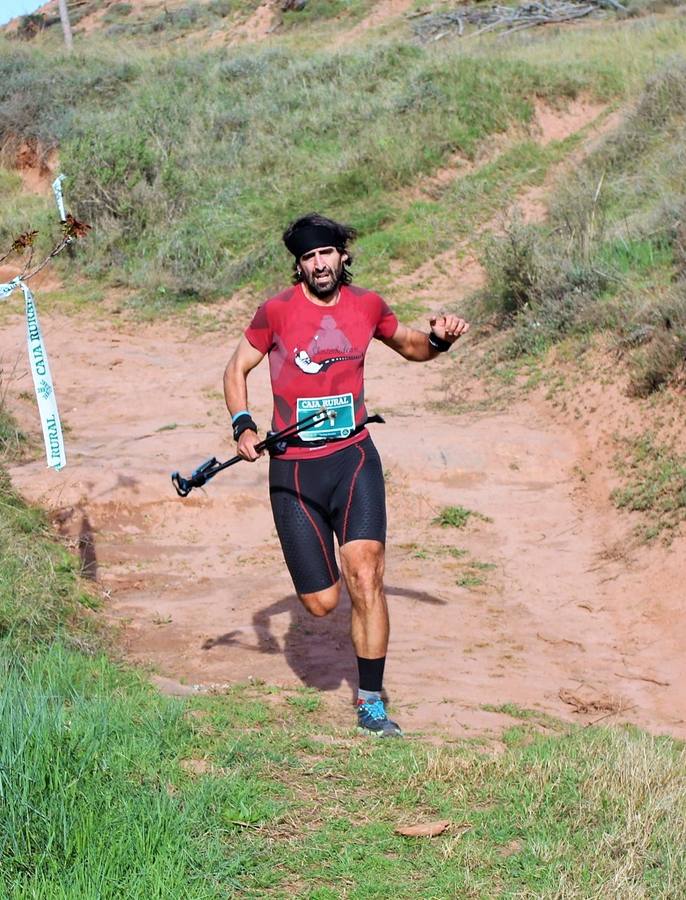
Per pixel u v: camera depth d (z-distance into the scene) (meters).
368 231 29.56
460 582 13.91
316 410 9.23
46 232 30.69
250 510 15.54
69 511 14.85
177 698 9.41
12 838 6.17
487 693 10.67
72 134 36.47
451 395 20.47
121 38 72.69
